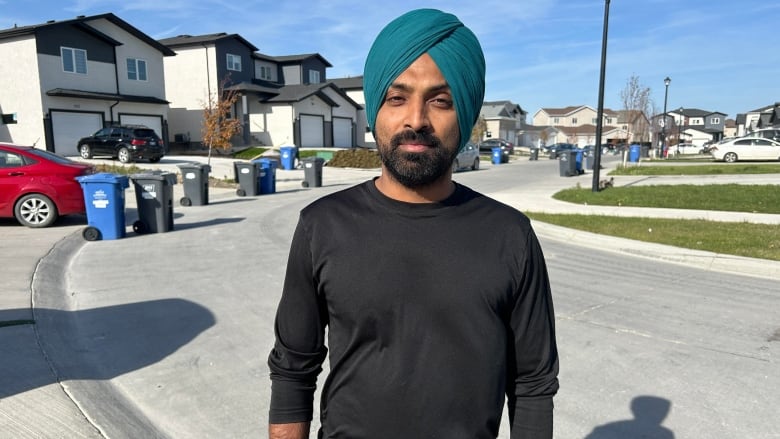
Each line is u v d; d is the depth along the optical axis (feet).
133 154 74.69
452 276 3.93
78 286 19.17
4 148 31.32
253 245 26.99
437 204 4.17
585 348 14.12
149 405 10.89
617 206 41.63
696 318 16.44
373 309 3.94
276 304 17.40
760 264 22.22
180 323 15.60
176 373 12.37
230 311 16.70
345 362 4.12
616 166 96.58
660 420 10.54
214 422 10.30
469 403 3.92
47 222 31.58
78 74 88.69
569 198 46.52
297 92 124.26
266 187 53.21
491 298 3.96
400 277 3.93
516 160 134.00
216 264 22.81
